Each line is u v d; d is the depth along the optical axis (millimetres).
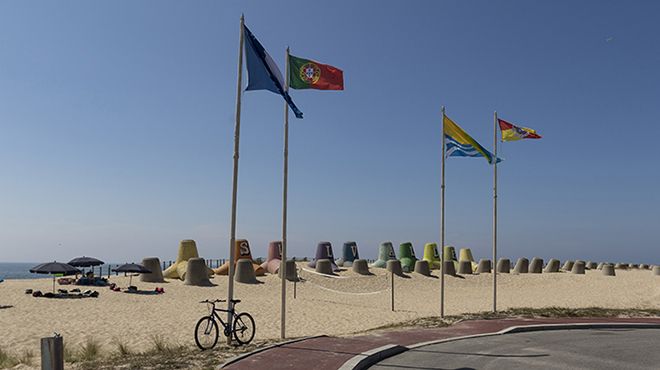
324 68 15227
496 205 21219
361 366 10688
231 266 12750
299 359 10906
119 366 10234
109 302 24891
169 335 16750
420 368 10719
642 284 38688
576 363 11219
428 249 53469
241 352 11609
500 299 30766
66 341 15586
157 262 34375
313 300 28750
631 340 14539
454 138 19750
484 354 12266
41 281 34719
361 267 42031
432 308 25844
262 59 13594
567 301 29266
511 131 21828
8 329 17438
